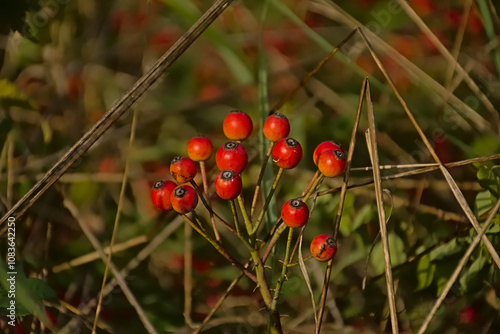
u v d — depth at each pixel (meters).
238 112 3.49
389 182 5.17
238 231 3.37
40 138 5.91
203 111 6.86
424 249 4.60
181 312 4.98
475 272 4.18
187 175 3.32
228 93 6.81
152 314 4.88
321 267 5.08
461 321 4.55
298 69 6.98
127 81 6.91
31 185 5.50
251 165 5.53
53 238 5.47
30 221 5.30
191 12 5.43
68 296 5.04
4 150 5.17
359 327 4.73
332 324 4.72
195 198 3.29
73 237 5.58
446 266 4.40
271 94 6.83
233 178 3.21
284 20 7.41
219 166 3.37
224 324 4.95
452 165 4.06
